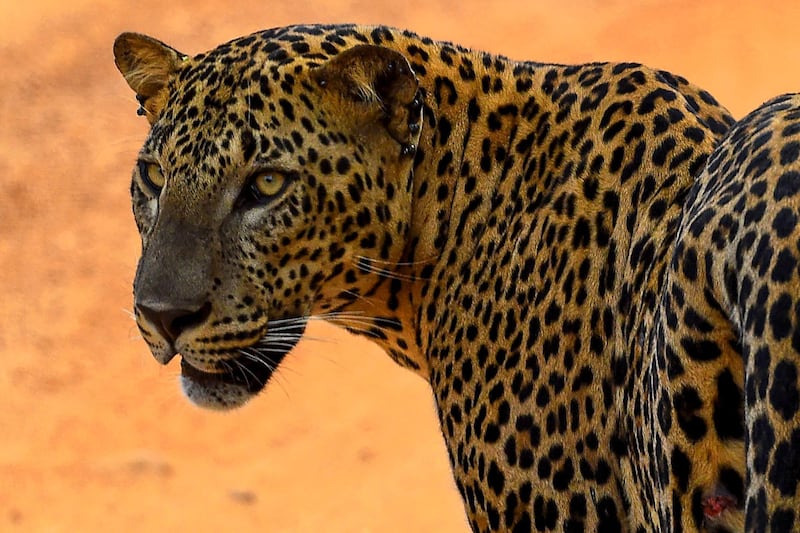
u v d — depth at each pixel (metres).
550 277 8.87
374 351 26.20
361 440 23.38
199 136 9.40
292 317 9.69
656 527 7.96
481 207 9.62
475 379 9.24
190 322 9.45
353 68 9.34
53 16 38.28
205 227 9.37
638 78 9.21
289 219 9.38
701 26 39.34
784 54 37.56
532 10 41.25
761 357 6.57
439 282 9.72
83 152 32.34
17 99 34.38
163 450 23.25
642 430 7.92
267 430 23.78
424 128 9.77
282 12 39.56
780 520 6.49
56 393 24.78
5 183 31.09
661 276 7.91
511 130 9.70
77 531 20.98
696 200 7.50
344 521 21.11
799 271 6.49
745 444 6.92
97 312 27.05
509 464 8.88
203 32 38.19
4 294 27.62
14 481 22.16
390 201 9.59
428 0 41.53
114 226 29.83
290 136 9.33
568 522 8.61
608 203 8.75
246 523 21.22
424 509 21.23
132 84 10.30
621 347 8.26
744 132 7.39
